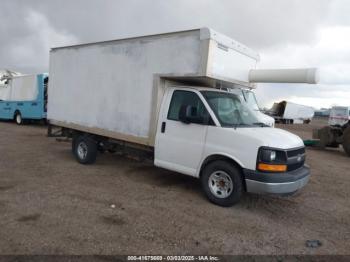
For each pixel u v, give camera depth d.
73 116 8.01
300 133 25.55
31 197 5.23
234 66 5.94
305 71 5.56
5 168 7.12
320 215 5.31
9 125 17.98
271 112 44.00
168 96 5.96
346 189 7.22
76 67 7.86
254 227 4.56
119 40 6.66
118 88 6.75
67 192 5.60
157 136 6.02
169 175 7.17
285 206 5.62
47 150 9.73
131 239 3.93
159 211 4.93
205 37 5.25
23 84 18.08
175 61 5.66
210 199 5.39
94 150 7.75
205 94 5.61
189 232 4.23
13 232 3.92
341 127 14.38
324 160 11.66
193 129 5.54
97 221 4.41
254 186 4.82
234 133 5.06
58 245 3.66
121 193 5.72
